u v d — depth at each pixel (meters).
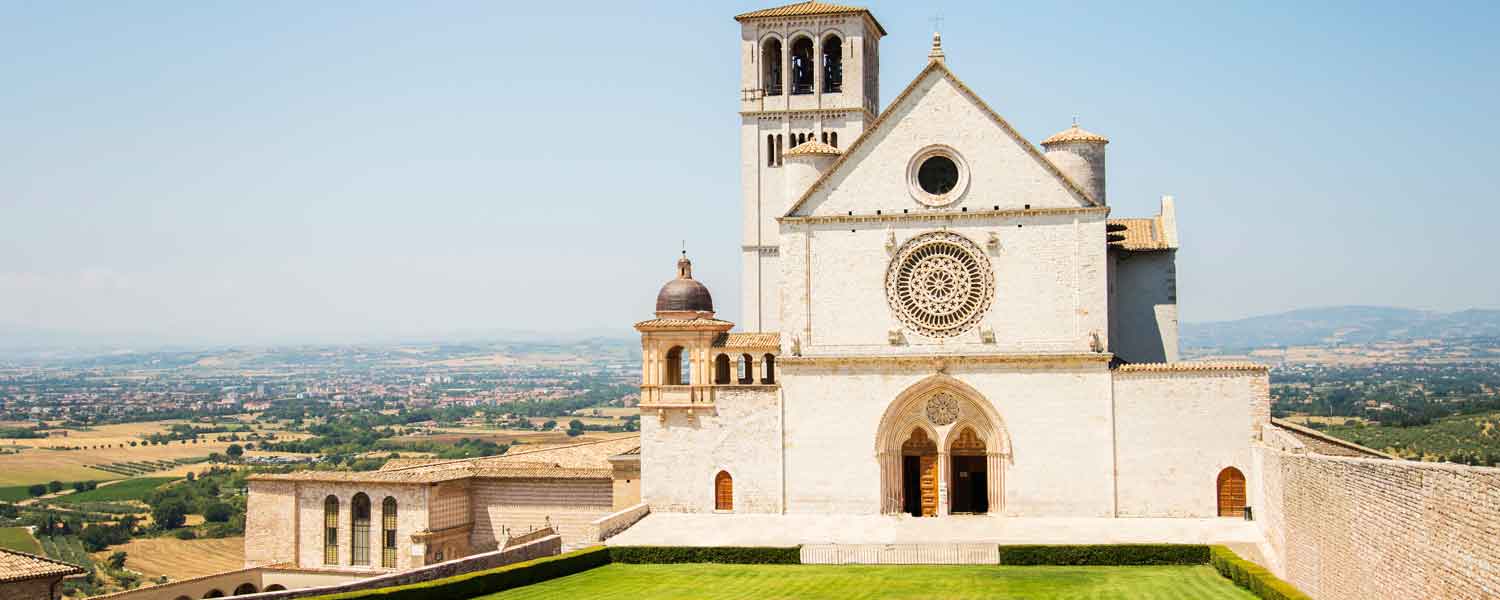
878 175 90.50
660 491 93.31
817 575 74.31
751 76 120.88
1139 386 86.75
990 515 88.12
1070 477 87.31
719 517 90.94
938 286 89.50
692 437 93.06
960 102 89.50
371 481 98.19
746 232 120.50
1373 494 47.25
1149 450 86.44
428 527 96.25
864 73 120.62
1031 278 88.25
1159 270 99.50
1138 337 99.31
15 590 70.31
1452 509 39.06
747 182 120.69
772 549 78.75
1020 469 88.00
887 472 90.00
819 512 90.50
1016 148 88.69
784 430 91.31
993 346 88.56
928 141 89.81
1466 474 37.94
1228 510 85.56
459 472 101.31
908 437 90.31
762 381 102.06
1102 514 86.81
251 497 103.00
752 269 120.12
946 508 89.44
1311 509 58.16
